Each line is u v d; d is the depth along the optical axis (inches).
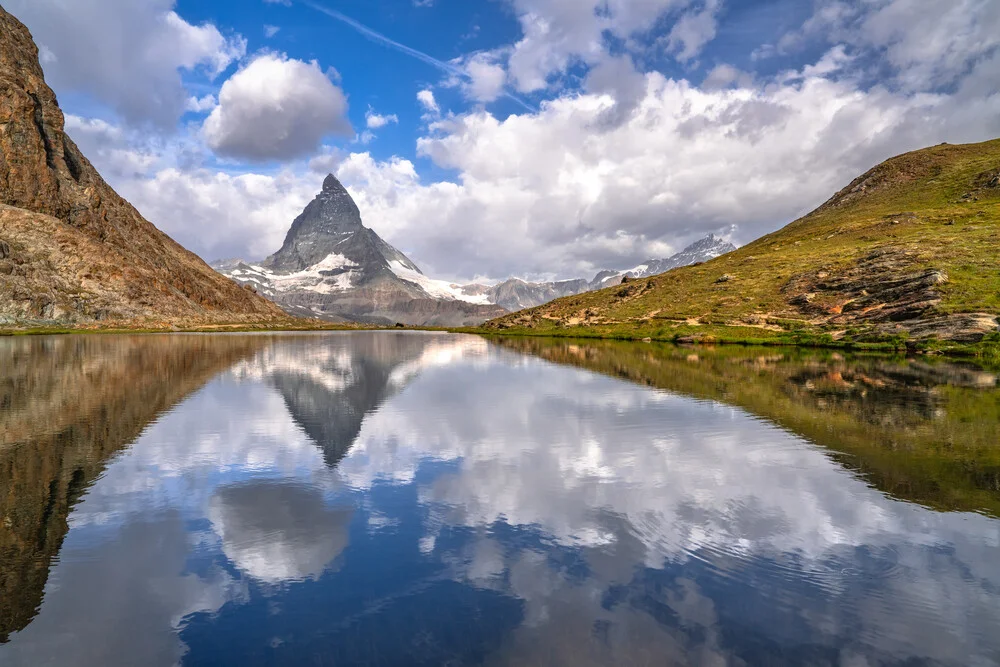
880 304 2920.8
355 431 812.6
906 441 744.3
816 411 965.8
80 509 492.4
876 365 1802.4
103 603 339.0
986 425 840.9
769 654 288.0
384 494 535.5
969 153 5871.1
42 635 305.6
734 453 686.5
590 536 438.3
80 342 3129.9
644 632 306.8
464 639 300.0
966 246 3166.8
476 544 422.9
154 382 1338.6
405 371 1662.2
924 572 378.9
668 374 1561.3
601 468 623.2
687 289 4520.2
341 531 448.1
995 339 2178.9
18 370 1547.7
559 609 331.0
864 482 568.4
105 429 810.2
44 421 863.1
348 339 4151.1
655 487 556.7
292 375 1526.8
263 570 380.5
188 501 513.7
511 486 561.0
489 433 800.9
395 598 344.5
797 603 338.6
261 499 519.2
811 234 5236.2
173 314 6063.0
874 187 6013.8
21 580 365.7
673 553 408.2
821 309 3216.0
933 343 2326.5
